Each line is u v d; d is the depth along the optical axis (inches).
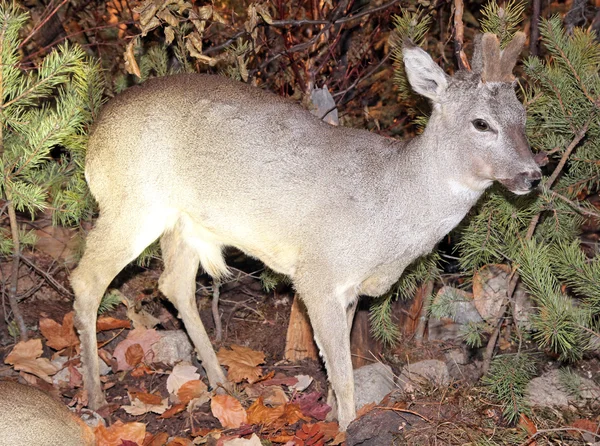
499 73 137.3
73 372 147.3
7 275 157.4
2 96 143.3
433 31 180.1
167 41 145.9
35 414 131.6
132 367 150.0
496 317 150.5
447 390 142.8
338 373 139.6
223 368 154.5
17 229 148.6
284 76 168.4
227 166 141.9
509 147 136.2
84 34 180.4
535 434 134.6
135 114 143.4
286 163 140.6
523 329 152.1
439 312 155.3
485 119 136.5
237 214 143.0
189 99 143.4
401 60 152.3
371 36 171.9
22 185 144.4
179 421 142.6
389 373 149.9
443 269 161.9
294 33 169.8
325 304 140.3
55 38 174.4
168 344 152.6
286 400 147.2
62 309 157.5
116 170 144.0
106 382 148.4
